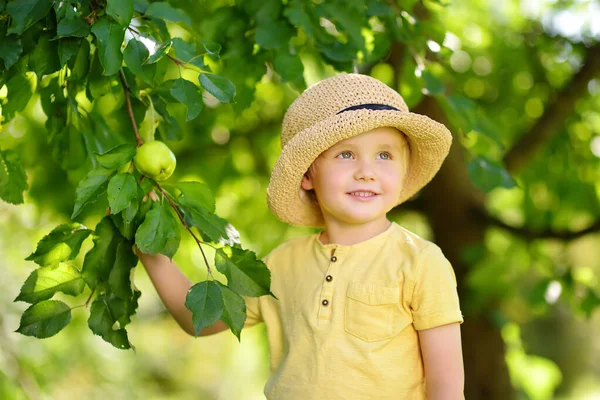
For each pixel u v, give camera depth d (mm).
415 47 2500
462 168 4621
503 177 2541
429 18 2740
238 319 1475
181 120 3996
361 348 1716
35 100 2500
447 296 1716
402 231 1860
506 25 5348
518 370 4895
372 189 1765
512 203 5762
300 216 1990
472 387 4645
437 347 1711
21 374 4305
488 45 5148
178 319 1930
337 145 1779
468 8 4992
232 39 2246
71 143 2084
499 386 4648
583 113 5207
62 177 3814
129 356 8039
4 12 1629
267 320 1899
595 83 4930
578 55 5043
